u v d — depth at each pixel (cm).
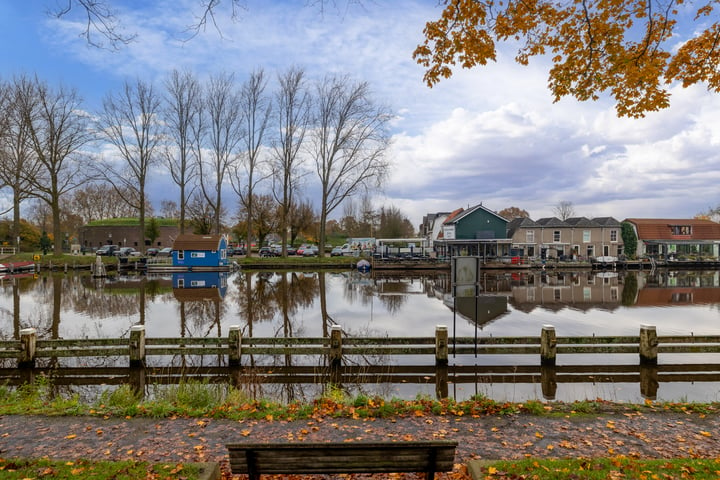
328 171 5097
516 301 2544
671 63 639
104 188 10075
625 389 1060
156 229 8019
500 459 559
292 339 1259
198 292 2916
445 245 5772
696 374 1167
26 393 1016
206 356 1348
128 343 1255
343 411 740
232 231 8094
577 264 5084
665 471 498
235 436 646
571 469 502
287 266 5022
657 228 6209
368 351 1252
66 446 614
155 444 618
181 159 4975
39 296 2730
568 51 670
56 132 4609
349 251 6331
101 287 3203
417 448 389
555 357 1230
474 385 1087
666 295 2806
